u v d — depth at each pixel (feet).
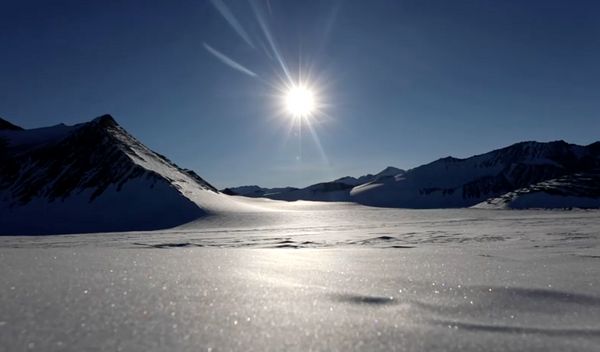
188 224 173.58
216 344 8.82
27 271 16.53
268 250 35.86
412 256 28.89
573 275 19.17
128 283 14.71
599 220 112.57
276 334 9.62
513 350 8.93
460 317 11.64
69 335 8.87
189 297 12.87
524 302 13.56
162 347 8.45
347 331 9.99
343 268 21.26
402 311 12.16
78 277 15.51
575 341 9.64
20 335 8.71
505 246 42.27
